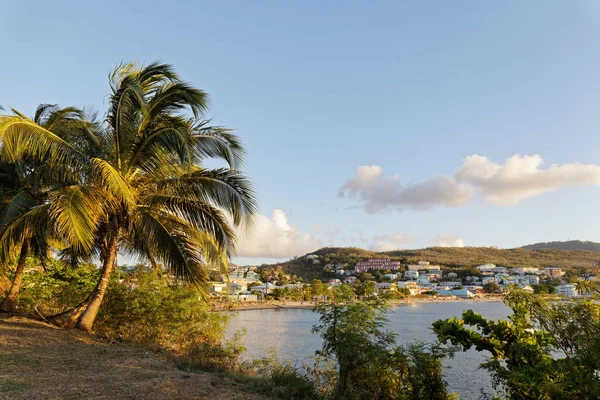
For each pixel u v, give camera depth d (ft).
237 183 34.35
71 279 49.96
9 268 46.57
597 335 15.78
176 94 34.17
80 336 32.48
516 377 18.69
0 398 16.48
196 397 18.86
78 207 28.68
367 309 24.17
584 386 15.40
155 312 39.01
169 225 34.55
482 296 513.86
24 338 28.50
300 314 265.13
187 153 31.19
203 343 35.35
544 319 18.97
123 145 34.22
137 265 43.16
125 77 34.22
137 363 25.57
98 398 17.39
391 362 22.11
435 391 21.75
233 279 517.14
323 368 29.09
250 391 21.04
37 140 29.84
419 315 225.35
